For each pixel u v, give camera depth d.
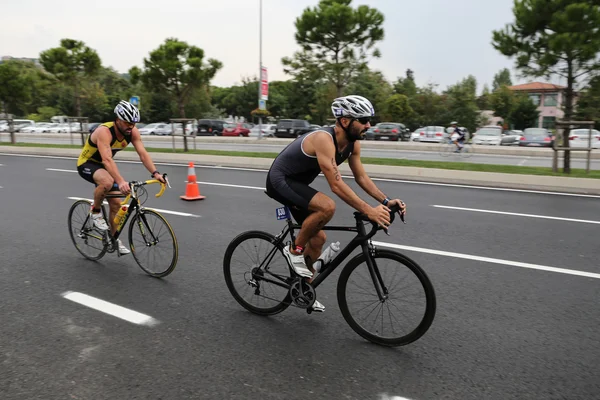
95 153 4.50
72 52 27.55
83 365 2.84
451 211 7.42
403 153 21.02
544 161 17.64
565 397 2.52
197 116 50.38
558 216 7.07
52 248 5.32
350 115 2.85
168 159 15.55
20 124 43.47
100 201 4.53
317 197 3.09
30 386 2.62
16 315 3.55
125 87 60.50
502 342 3.15
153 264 4.40
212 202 8.08
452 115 41.09
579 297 3.93
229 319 3.51
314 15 19.97
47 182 10.41
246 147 23.98
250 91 55.19
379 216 2.90
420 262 4.84
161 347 3.07
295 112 48.88
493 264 4.78
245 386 2.62
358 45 20.47
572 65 10.54
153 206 7.71
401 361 2.90
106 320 3.47
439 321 3.47
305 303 3.35
